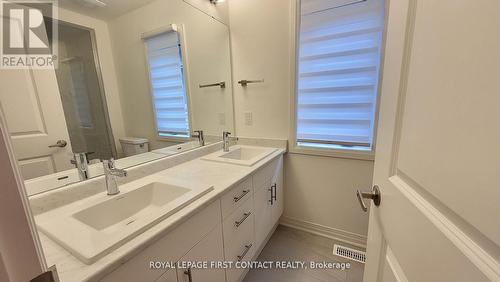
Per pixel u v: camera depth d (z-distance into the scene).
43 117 0.86
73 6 0.93
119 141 1.17
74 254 0.59
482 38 0.29
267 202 1.62
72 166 0.95
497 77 0.27
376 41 1.46
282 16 1.70
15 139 0.79
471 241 0.31
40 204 0.82
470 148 0.31
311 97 1.74
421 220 0.42
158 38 1.37
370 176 1.65
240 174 1.24
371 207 0.76
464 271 0.31
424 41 0.43
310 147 1.80
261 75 1.88
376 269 0.69
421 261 0.42
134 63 1.24
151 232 0.68
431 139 0.40
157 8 1.34
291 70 1.73
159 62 1.38
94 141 1.05
